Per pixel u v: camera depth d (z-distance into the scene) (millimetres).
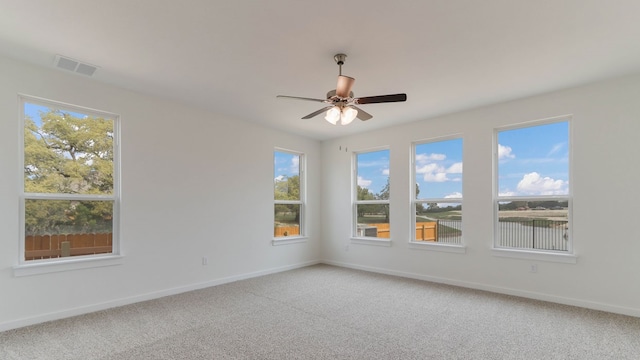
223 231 4863
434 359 2512
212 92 3980
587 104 3738
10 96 3074
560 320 3303
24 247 3170
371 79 3533
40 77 3252
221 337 2881
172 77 3520
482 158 4555
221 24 2473
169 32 2592
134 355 2543
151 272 4027
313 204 6488
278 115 4969
